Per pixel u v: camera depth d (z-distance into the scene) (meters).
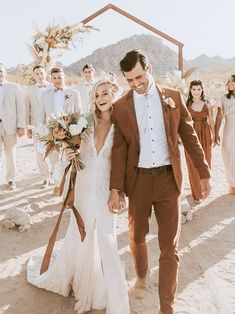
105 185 3.45
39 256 4.59
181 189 3.39
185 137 3.47
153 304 3.70
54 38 12.23
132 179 3.41
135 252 3.69
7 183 8.00
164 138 3.33
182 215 5.80
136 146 3.34
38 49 12.37
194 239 5.21
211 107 6.93
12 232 5.52
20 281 4.16
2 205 6.66
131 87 3.22
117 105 3.37
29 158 10.76
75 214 3.42
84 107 9.13
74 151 3.41
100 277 3.52
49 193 7.32
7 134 7.41
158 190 3.36
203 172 3.42
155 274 4.28
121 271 3.32
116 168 3.39
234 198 6.89
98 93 3.41
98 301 3.54
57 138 3.39
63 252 3.66
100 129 3.46
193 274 4.29
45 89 7.55
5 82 7.39
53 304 3.71
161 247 3.36
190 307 3.67
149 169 3.34
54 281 3.78
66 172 3.55
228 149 6.93
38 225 5.78
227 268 4.41
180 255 4.77
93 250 3.45
